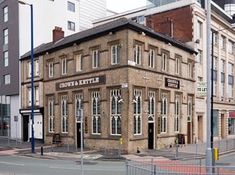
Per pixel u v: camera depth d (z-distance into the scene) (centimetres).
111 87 3055
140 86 3048
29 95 4294
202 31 4238
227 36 5072
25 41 4659
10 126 4681
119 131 2997
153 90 3228
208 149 1268
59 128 3650
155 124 3231
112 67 3047
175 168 1291
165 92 3403
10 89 4666
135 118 3008
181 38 4103
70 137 3488
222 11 5150
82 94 3366
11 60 4691
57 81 3706
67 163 2334
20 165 2220
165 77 3397
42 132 3938
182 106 3681
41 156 2752
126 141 2894
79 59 3453
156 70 3262
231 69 5284
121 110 2956
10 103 4712
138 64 3073
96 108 3234
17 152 3088
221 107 4775
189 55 3888
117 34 3033
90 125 3259
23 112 4278
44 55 3928
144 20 4706
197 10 4112
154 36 3244
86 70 3322
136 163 1433
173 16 4216
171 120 3466
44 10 5003
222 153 3027
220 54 4853
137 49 3081
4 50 4881
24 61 4375
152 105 3228
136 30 3030
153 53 3278
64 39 3850
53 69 3788
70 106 3500
